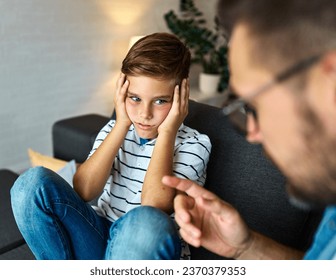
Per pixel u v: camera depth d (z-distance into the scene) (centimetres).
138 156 115
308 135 47
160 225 83
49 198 95
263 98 48
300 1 42
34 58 234
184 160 106
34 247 100
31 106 242
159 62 101
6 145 236
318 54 42
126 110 110
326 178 49
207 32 336
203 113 126
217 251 80
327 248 66
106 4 267
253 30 45
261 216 109
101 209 118
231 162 116
